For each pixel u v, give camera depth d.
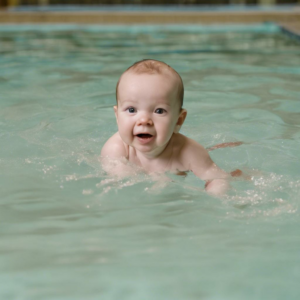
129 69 2.70
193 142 2.84
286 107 4.06
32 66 5.84
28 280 1.62
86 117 3.72
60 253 1.81
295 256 1.79
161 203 2.32
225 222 2.11
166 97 2.57
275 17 10.49
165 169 2.77
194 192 2.46
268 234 1.99
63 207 2.26
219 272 1.66
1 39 8.35
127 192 2.44
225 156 2.97
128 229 2.04
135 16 10.58
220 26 10.15
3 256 1.79
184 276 1.64
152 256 1.79
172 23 10.48
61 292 1.53
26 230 2.02
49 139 3.21
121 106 2.63
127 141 2.63
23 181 2.55
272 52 6.95
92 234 1.98
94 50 7.15
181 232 2.01
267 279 1.62
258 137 3.31
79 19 10.61
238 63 6.06
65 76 5.25
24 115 3.75
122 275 1.64
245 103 4.18
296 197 2.38
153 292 1.53
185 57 6.55
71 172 2.67
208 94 4.47
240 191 2.47
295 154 2.99
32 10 11.70
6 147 3.03
